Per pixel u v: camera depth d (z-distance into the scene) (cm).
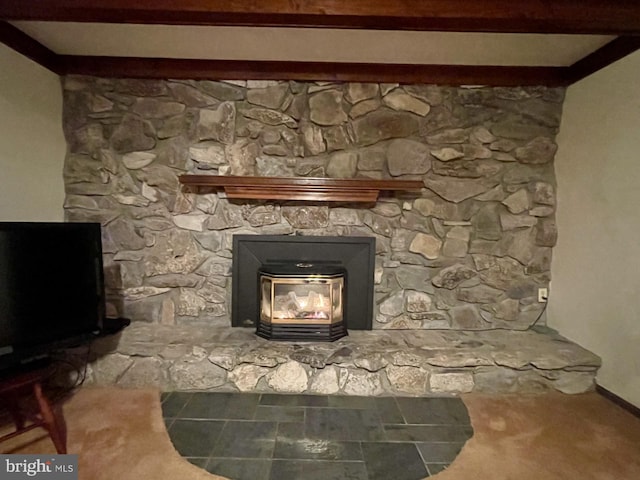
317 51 257
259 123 287
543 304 299
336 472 180
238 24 190
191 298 294
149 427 212
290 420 222
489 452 196
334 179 268
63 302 205
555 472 182
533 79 281
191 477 175
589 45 242
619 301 238
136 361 252
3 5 174
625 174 234
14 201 242
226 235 293
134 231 290
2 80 230
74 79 280
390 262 295
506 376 255
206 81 285
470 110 288
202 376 252
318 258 294
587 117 263
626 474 181
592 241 259
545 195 293
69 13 181
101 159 285
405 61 272
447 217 294
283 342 267
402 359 252
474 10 179
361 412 232
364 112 287
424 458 191
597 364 252
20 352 188
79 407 230
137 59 275
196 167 289
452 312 298
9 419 216
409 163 289
